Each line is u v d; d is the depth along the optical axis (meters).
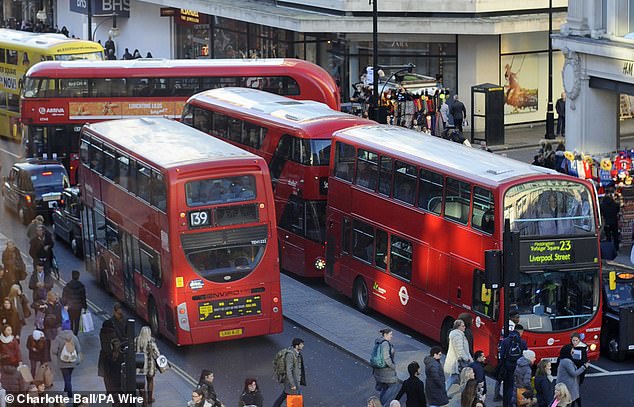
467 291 37.53
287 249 48.34
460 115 70.19
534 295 36.41
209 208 38.28
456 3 73.62
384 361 33.38
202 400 30.14
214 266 38.56
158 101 63.31
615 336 38.41
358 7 75.94
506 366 33.78
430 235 39.31
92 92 63.09
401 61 77.00
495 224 36.16
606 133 58.88
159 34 97.50
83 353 38.81
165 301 38.97
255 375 37.56
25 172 55.53
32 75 62.94
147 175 40.09
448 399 32.69
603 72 56.94
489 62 75.00
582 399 35.28
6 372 31.56
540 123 77.00
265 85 63.06
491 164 38.38
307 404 34.94
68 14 110.25
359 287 43.84
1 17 120.75
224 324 38.88
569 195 36.53
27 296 44.44
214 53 91.56
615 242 49.69
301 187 46.81
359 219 43.44
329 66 80.88
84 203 47.88
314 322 42.56
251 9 82.44
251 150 50.16
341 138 44.44
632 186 50.47
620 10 55.78
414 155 40.59
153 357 33.97
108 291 46.03
